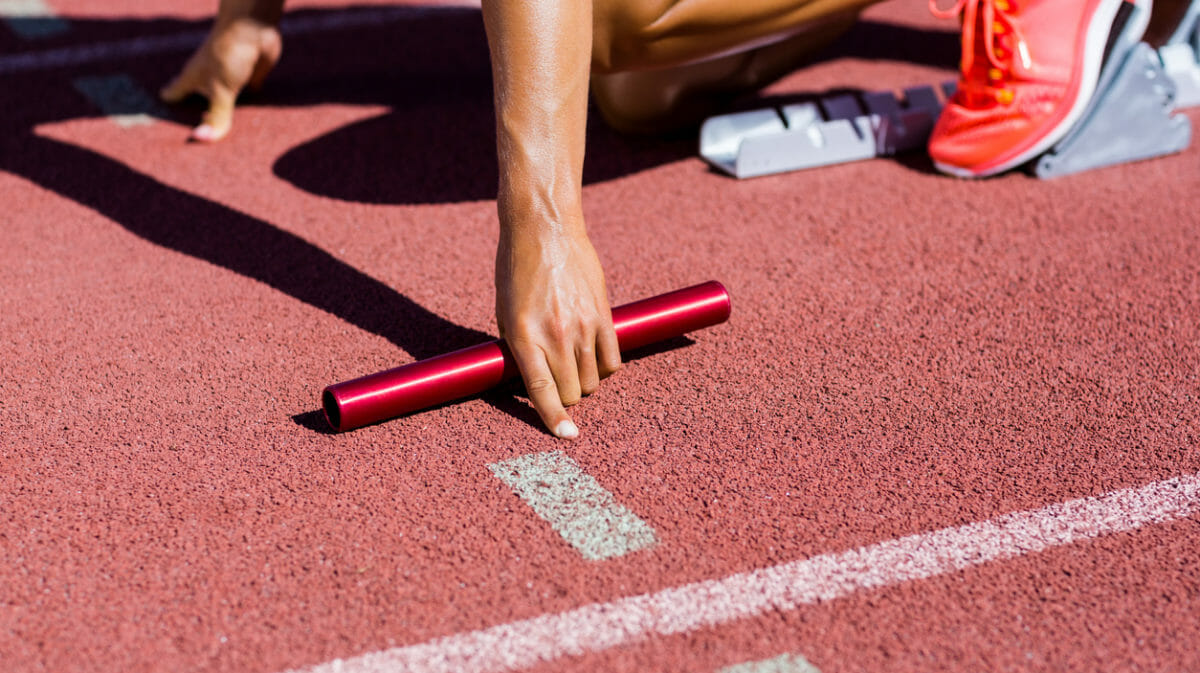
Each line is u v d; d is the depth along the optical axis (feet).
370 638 5.43
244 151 11.89
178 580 5.82
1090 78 10.46
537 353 7.02
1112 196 10.60
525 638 5.43
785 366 7.88
